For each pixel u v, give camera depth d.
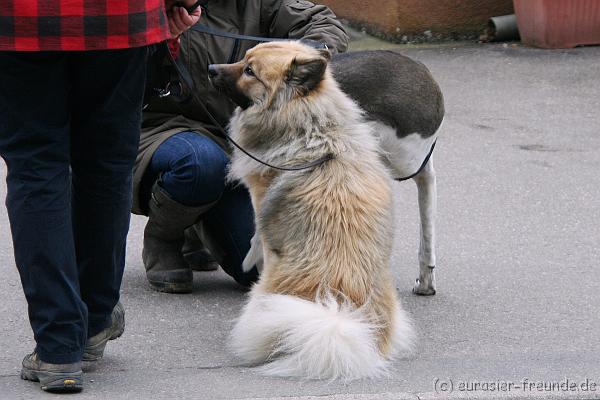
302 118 5.30
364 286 5.14
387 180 5.46
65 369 4.57
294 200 5.22
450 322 6.02
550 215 8.34
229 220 6.35
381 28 14.91
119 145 4.56
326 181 5.20
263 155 5.45
